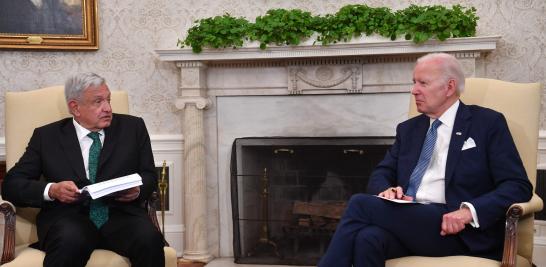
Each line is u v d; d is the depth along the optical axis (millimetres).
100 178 2592
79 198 2412
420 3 3781
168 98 4051
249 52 3715
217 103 3988
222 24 3686
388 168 2621
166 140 4039
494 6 3684
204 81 3936
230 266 3822
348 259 2230
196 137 3912
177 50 3777
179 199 4074
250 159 3963
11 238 2410
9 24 3967
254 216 3969
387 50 3570
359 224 2275
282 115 3926
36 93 2887
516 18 3658
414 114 2789
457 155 2383
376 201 2299
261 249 3957
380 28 3559
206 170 4020
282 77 3873
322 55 3643
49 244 2328
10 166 2779
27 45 3971
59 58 4051
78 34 4008
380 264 2178
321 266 2246
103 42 4059
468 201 2336
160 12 4020
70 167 2594
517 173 2285
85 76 2588
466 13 3547
